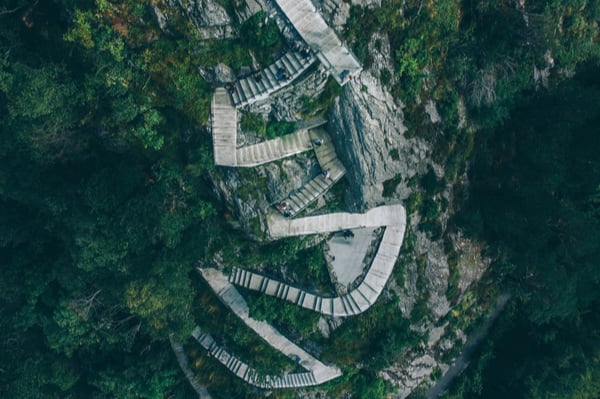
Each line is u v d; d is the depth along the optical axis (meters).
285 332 48.50
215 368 51.06
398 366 49.56
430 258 46.25
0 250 52.94
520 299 51.22
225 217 44.34
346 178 43.06
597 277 43.25
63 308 46.75
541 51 42.38
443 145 43.38
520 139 45.28
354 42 37.81
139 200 41.69
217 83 39.69
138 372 48.38
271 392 50.25
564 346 48.28
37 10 39.25
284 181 42.66
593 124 43.78
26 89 36.81
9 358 52.31
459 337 51.47
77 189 43.28
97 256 42.62
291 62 37.94
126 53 37.72
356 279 45.88
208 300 49.25
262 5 36.16
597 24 46.12
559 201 43.38
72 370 52.06
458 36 41.19
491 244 47.72
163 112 41.12
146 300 41.09
